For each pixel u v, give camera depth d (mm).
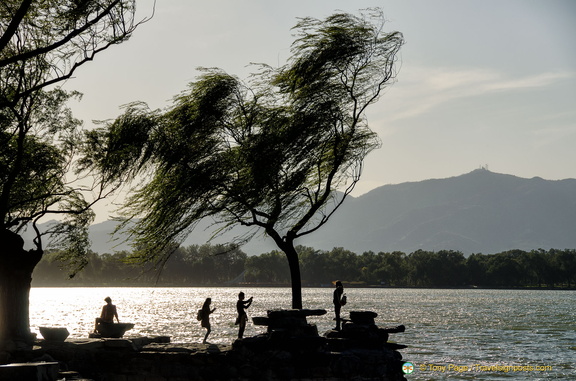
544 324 99312
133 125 30047
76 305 155750
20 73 28922
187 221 29656
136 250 30641
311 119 29016
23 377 18406
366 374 27141
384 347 28969
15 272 28688
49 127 31422
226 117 30156
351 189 31531
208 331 34562
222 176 29203
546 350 62812
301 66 29766
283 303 154375
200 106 29750
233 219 30469
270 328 27500
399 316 114312
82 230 33062
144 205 30141
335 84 30047
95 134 30906
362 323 29094
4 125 29641
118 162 29766
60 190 31969
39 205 32656
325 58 29625
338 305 30359
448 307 152750
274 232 30859
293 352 26609
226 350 27391
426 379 45281
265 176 28531
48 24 27141
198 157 29422
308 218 31047
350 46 29656
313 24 31094
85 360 27484
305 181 30703
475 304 174125
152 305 156625
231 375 26484
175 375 26922
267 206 30156
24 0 22453
